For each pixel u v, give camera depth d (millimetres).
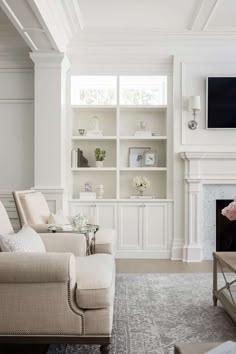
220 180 4734
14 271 1981
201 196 4773
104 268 2318
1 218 2533
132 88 5152
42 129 4531
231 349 1331
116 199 4828
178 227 4797
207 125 4770
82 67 4891
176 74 4801
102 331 2016
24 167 4840
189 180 4684
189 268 4289
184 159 4715
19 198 3445
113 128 5172
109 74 4895
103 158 5008
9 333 2041
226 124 4766
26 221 3381
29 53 4520
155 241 4820
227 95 4773
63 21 4098
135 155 5125
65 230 3184
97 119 5066
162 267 4336
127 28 4508
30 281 2006
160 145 5141
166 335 2414
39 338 2037
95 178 5148
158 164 5160
